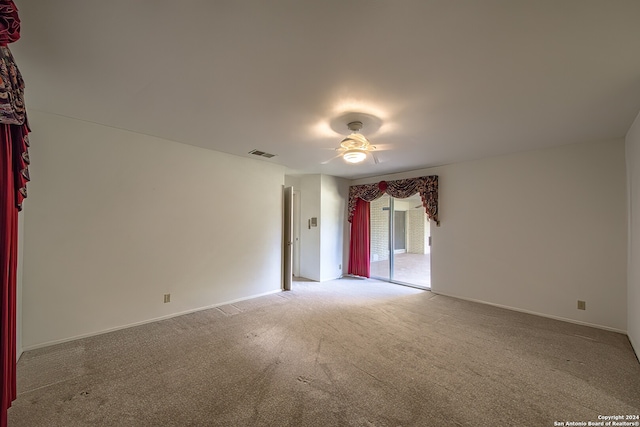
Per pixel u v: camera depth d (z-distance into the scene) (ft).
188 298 12.23
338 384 6.95
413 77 6.29
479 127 9.48
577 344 9.30
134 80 6.61
